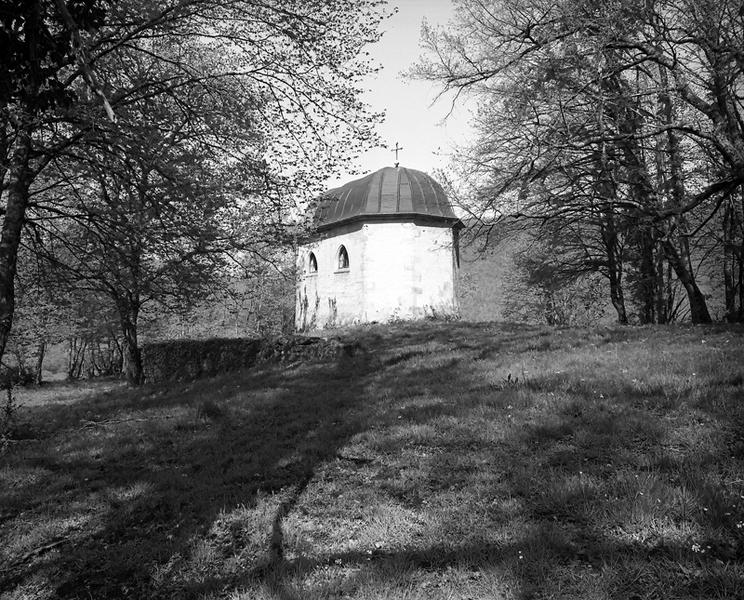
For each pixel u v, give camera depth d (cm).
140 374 1756
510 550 381
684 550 356
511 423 651
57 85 511
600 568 353
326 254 3212
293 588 367
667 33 1205
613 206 1594
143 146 951
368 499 504
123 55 1141
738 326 1227
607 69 1255
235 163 1188
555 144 1252
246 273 1387
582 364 907
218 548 459
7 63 481
